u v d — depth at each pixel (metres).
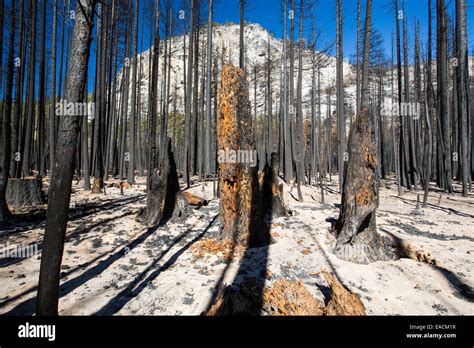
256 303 3.51
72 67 2.68
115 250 5.90
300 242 6.55
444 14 15.43
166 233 7.21
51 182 2.72
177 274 4.71
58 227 2.75
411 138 17.52
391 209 11.13
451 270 5.11
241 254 5.72
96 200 11.56
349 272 4.98
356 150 5.89
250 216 6.30
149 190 8.38
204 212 9.65
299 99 14.78
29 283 4.21
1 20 7.14
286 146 16.98
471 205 11.94
